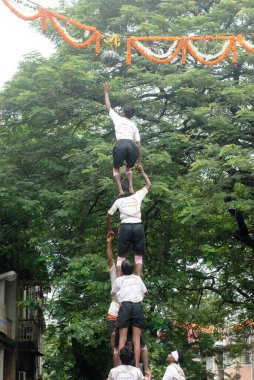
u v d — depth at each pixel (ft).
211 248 71.46
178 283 68.08
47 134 71.97
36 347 112.06
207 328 85.97
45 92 68.33
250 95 63.05
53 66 68.28
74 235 68.49
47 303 66.59
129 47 46.96
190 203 61.72
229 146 59.26
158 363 70.38
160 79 67.36
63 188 68.33
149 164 62.69
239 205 60.59
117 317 37.32
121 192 40.32
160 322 62.59
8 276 88.02
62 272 67.36
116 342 37.09
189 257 75.10
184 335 71.61
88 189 63.31
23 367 110.93
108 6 73.92
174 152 67.21
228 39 47.85
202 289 81.20
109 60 45.75
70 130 72.18
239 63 68.44
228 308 88.84
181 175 67.56
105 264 60.54
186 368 75.87
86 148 65.16
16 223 70.69
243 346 93.76
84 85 68.28
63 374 96.17
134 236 39.17
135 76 70.44
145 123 70.23
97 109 67.72
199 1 76.54
